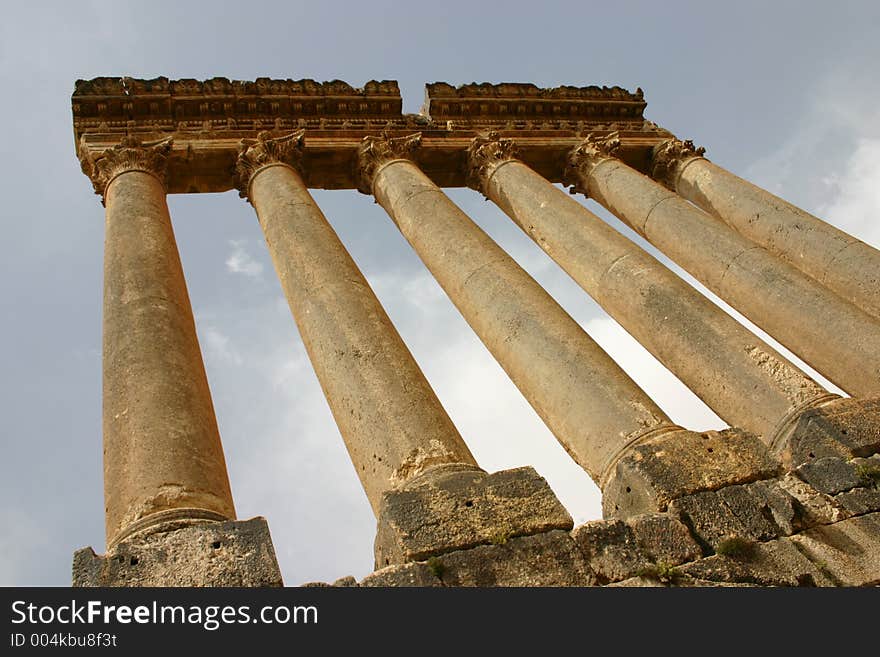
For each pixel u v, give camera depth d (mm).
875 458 12836
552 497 11445
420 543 10547
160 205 20047
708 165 25625
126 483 11758
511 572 10336
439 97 28203
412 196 21625
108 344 14625
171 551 10227
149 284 16172
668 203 22484
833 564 10945
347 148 24672
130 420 12734
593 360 15195
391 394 13836
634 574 10500
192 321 16391
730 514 11508
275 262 18734
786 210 21875
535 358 15766
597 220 21000
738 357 15820
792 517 11492
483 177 25016
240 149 23078
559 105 29625
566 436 14781
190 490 11664
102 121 23828
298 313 16719
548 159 27625
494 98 28797
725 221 23609
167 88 24656
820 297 17328
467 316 18188
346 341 15117
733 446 12672
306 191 21594
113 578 9789
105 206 20312
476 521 10945
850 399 14227
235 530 10625
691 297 17453
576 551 10672
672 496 11680
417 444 12867
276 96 25766
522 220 22703
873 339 15875
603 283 19078
